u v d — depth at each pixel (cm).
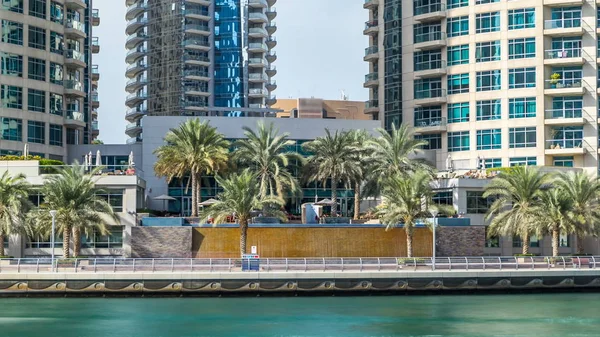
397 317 7488
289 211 12481
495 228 10319
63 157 13138
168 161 10744
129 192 10212
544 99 12912
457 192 11262
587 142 12825
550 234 10725
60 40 13262
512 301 8369
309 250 10194
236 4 19288
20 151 12450
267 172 10906
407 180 9694
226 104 19050
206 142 10794
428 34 13750
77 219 9256
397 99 14112
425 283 8650
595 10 12912
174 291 8350
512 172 10606
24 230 9500
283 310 7775
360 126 12675
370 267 8738
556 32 12900
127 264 8469
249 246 10156
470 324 7212
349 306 8000
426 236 10406
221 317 7438
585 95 12888
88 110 15712
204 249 10131
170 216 11431
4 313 7562
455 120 13475
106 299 8269
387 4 14388
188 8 19062
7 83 12406
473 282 8731
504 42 13138
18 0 12594
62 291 8294
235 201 9481
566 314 7688
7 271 8425
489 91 13200
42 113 12781
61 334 6756
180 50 18975
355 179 11044
